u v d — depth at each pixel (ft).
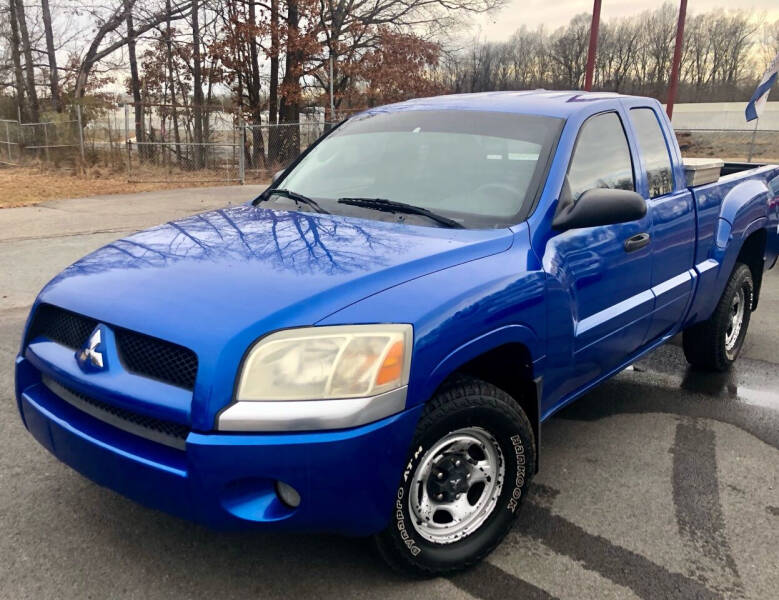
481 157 11.03
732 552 9.43
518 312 8.76
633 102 12.94
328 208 11.14
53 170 66.80
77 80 90.12
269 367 7.06
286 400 7.00
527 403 9.66
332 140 13.35
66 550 9.11
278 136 68.90
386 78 84.58
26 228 34.50
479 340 8.20
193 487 7.05
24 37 87.51
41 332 8.97
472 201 10.37
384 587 8.54
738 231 15.11
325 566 8.90
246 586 8.50
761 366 17.17
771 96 162.30
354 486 7.21
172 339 7.26
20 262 26.84
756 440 13.00
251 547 9.26
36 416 8.54
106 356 7.71
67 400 8.32
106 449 7.60
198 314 7.48
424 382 7.59
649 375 16.49
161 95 89.81
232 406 6.96
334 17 84.38
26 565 8.78
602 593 8.53
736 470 11.79
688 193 13.65
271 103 84.43
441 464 8.48
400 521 7.97
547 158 10.50
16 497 10.30
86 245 30.25
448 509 8.60
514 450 8.96
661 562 9.18
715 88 183.73
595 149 11.44
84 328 8.22
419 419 7.73
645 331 12.49
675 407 14.53
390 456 7.40
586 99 12.12
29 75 88.28
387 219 10.38
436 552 8.50
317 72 83.51
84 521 9.75
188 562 8.93
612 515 10.29
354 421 7.07
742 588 8.69
